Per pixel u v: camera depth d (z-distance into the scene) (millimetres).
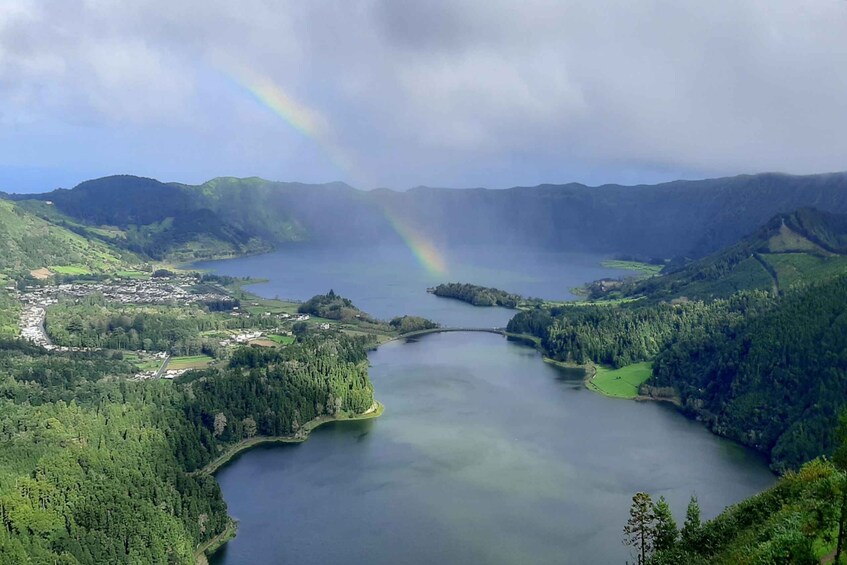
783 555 110250
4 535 171875
